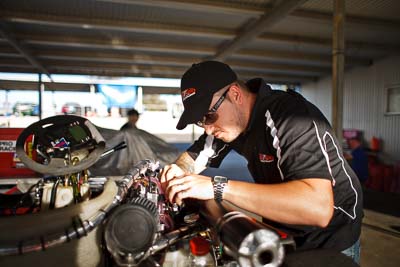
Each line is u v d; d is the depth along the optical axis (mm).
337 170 856
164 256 659
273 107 865
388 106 6121
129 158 2229
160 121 10641
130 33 4578
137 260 534
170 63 6199
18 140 697
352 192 906
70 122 742
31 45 5121
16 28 4328
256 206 702
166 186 821
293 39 4758
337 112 2920
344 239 883
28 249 517
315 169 718
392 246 2404
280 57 5750
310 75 7949
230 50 4738
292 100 860
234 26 4281
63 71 6988
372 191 4695
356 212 916
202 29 4281
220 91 840
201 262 676
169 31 4176
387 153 6098
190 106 790
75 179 699
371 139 6500
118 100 8688
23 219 529
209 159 1247
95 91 8523
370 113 6539
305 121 786
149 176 963
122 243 535
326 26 4273
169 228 766
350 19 3963
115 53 5711
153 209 582
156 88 9062
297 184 705
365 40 5082
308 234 900
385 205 3779
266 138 878
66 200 660
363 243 2465
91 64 6387
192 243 696
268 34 4637
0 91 8180
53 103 8438
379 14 3869
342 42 2900
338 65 2902
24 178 1187
